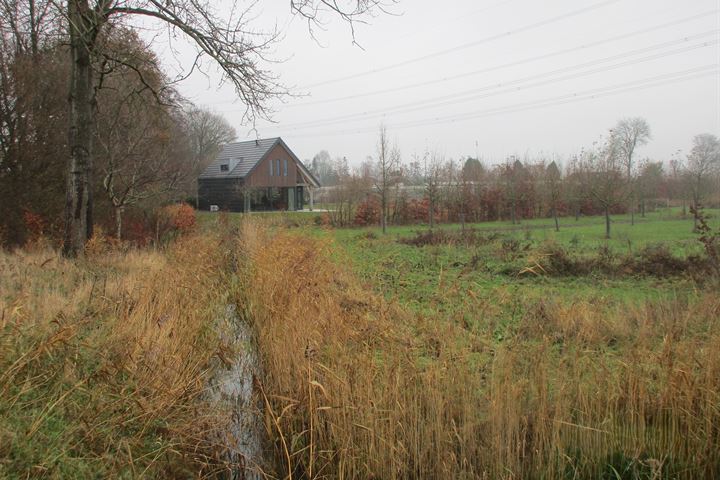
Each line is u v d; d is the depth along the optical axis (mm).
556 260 9805
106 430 3604
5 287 6465
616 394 4039
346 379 4117
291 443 4031
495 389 3918
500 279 9297
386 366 4207
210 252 10516
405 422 3910
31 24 13062
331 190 28641
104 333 5027
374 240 16547
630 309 6168
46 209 13133
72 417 3664
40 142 13398
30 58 13352
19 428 3318
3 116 12703
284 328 5215
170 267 7988
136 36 12164
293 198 38406
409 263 10797
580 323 5434
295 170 38000
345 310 5367
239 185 34438
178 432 3777
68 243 10000
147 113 13867
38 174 13336
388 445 3805
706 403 3889
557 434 3768
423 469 3826
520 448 3883
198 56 10352
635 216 27578
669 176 31875
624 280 9000
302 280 6293
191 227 18328
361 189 27188
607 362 4484
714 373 3994
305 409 4320
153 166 15141
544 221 26438
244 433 4371
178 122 16094
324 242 9828
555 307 5965
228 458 4035
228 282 9039
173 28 10242
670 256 9781
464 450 3803
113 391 4008
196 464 3801
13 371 3787
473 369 4273
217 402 4523
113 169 13094
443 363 4176
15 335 4242
